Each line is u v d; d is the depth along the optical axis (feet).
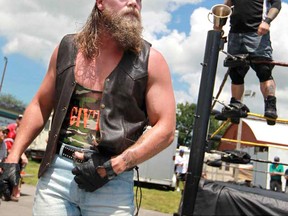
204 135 7.22
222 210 6.64
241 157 9.02
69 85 6.39
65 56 6.62
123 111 6.15
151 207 33.01
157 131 6.00
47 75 6.96
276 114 10.71
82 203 6.05
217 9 8.13
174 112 6.34
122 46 6.27
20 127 6.84
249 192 6.77
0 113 98.43
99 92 6.26
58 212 6.08
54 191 6.16
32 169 52.24
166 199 40.55
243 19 11.13
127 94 6.15
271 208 6.47
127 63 6.28
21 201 26.94
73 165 6.12
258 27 10.84
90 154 5.94
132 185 6.41
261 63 10.96
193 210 6.76
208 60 7.61
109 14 6.28
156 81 6.31
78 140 6.17
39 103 6.97
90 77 6.33
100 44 6.41
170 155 52.44
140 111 6.31
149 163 52.13
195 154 7.11
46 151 6.38
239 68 11.12
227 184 7.39
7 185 6.12
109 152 5.96
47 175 6.30
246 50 11.09
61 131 6.37
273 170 23.68
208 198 6.75
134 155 5.75
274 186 21.90
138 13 6.49
